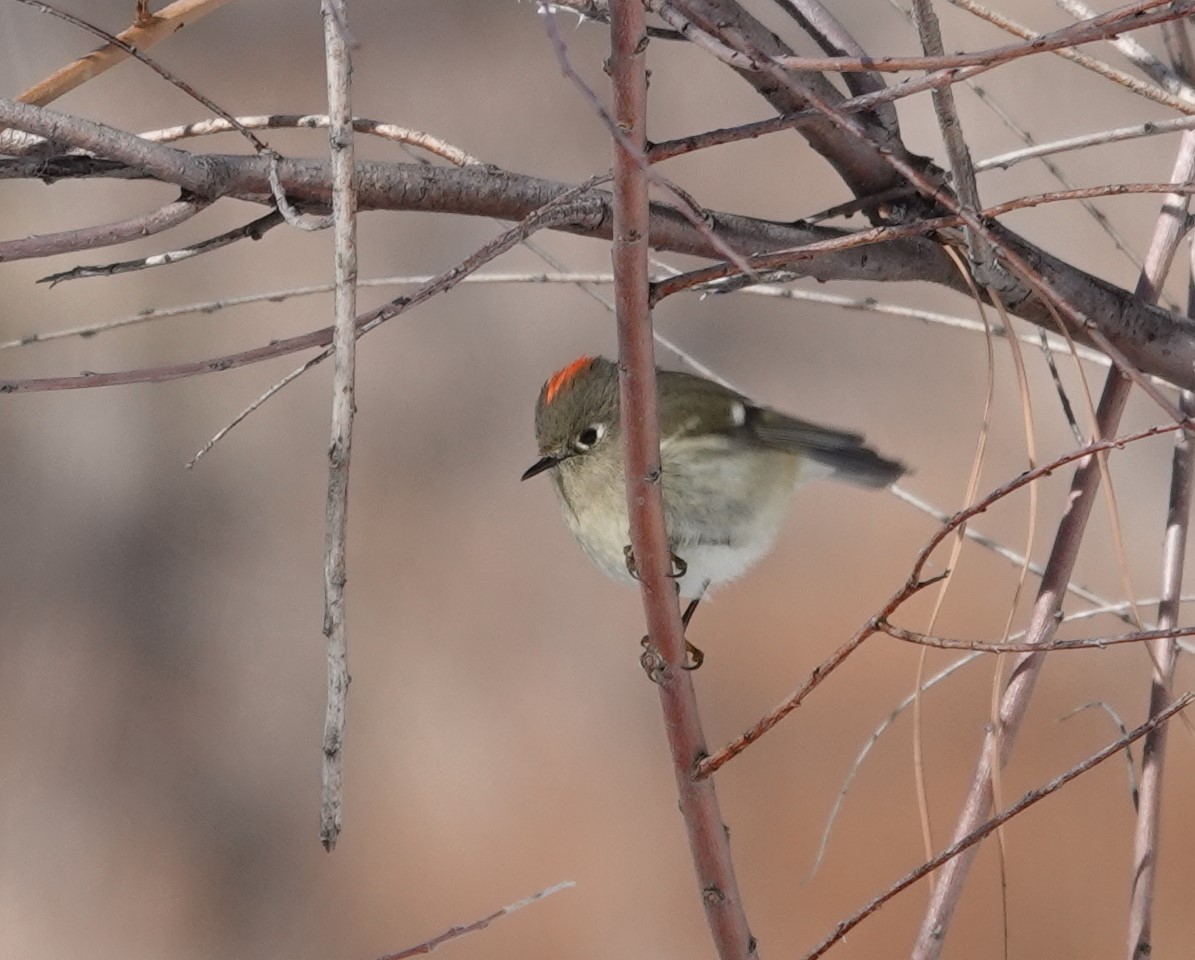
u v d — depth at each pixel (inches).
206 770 496.4
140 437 530.3
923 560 132.8
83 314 521.7
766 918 416.5
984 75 460.1
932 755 435.2
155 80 535.8
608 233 178.2
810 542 478.0
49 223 526.3
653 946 434.0
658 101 523.8
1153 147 449.4
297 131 450.0
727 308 498.3
